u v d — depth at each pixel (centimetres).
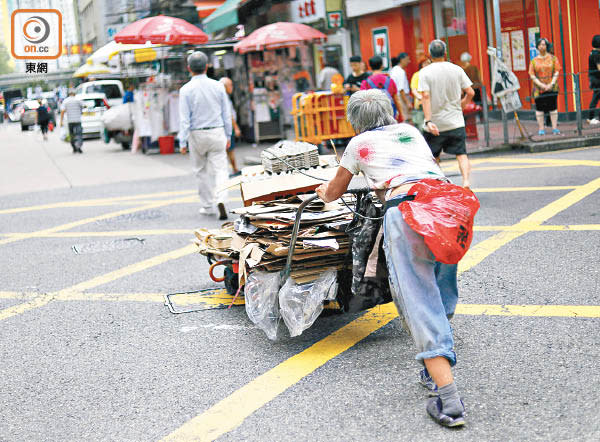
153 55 1975
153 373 446
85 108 2878
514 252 639
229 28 2097
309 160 550
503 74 1341
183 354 475
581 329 449
